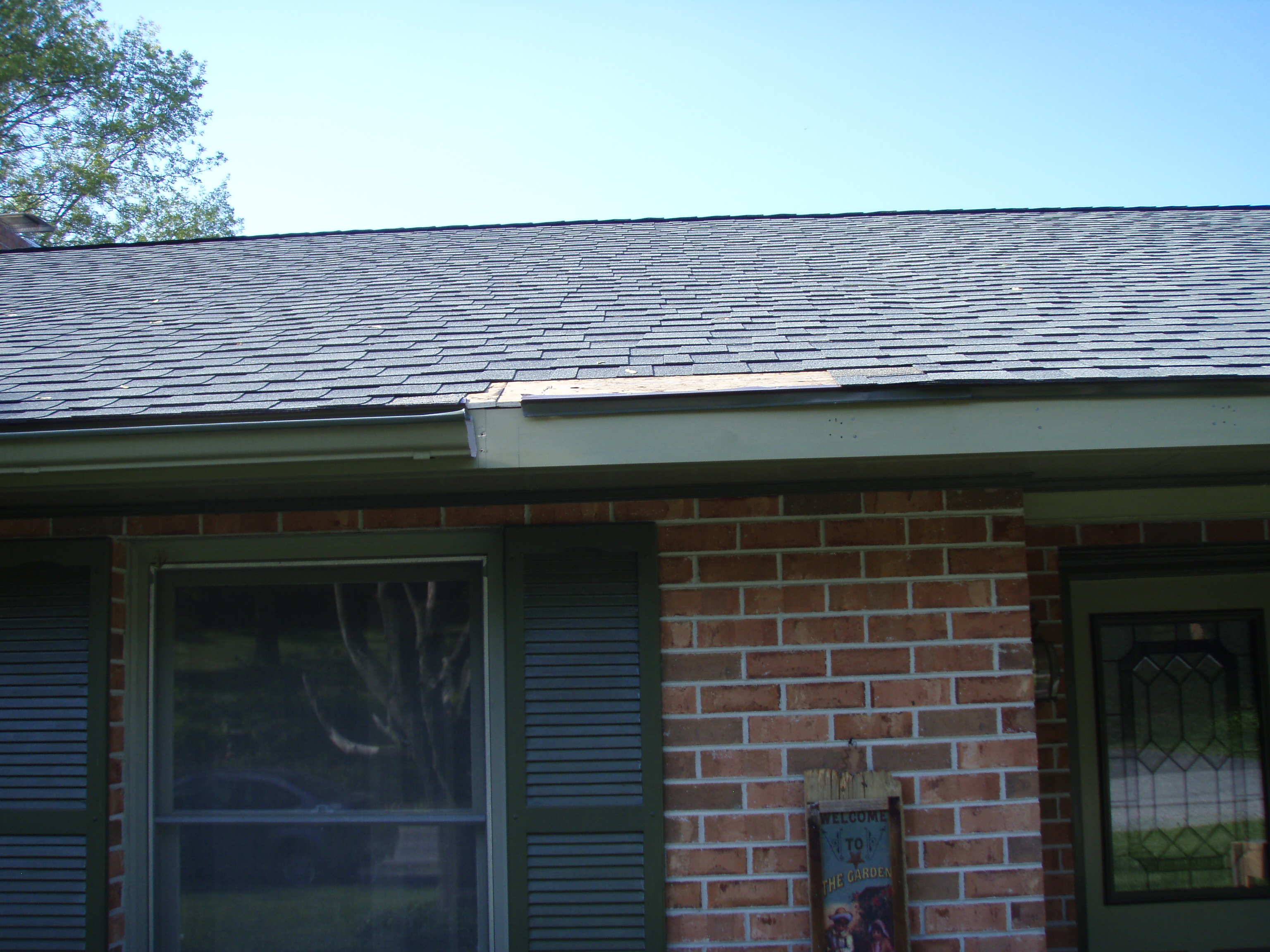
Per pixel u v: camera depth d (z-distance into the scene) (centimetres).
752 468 289
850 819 301
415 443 256
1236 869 407
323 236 634
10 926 312
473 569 332
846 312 387
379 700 329
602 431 260
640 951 305
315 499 327
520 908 308
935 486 322
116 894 317
